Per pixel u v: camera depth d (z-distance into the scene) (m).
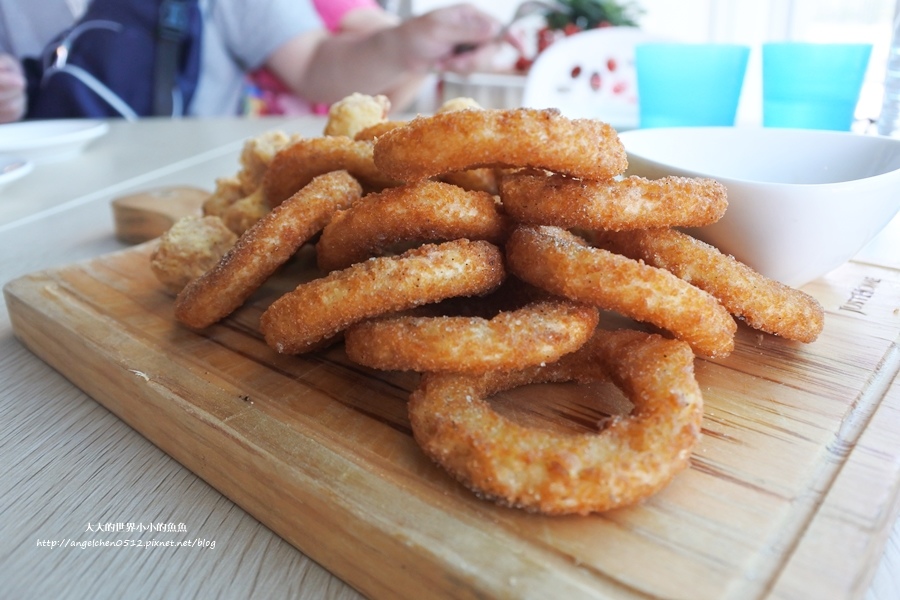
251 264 0.21
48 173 0.47
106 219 0.37
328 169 0.24
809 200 0.20
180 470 0.18
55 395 0.21
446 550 0.13
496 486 0.14
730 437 0.16
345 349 0.20
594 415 0.18
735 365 0.19
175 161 0.50
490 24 0.79
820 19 0.79
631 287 0.17
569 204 0.18
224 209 0.29
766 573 0.12
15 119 0.68
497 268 0.19
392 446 0.16
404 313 0.20
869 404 0.18
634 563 0.13
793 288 0.21
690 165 0.26
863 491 0.14
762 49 0.40
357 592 0.14
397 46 0.77
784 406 0.17
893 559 0.15
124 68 0.70
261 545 0.15
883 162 0.23
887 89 0.37
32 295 0.24
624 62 0.62
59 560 0.15
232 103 0.79
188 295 0.21
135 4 0.70
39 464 0.18
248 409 0.17
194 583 0.14
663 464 0.14
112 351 0.20
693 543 0.13
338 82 0.79
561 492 0.13
